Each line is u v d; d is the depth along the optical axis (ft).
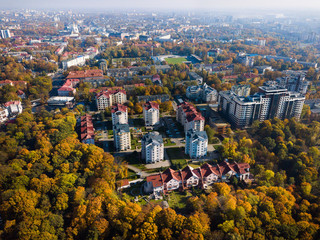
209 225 650.84
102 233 611.06
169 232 601.21
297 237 609.83
